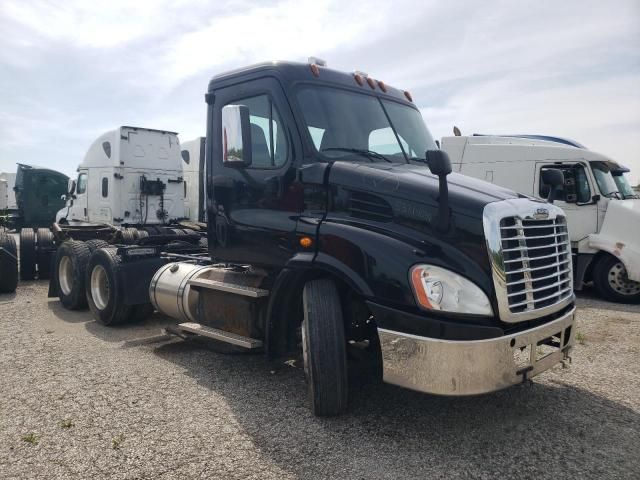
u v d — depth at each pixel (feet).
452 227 12.15
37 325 23.88
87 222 41.19
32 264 36.73
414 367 11.75
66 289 27.55
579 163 33.91
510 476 10.83
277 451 11.80
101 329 23.18
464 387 11.44
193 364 18.08
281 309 14.90
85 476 10.75
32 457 11.52
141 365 17.89
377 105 16.81
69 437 12.45
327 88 15.88
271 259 15.21
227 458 11.48
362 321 14.53
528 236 12.46
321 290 13.53
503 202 12.30
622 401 14.93
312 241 13.87
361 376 16.37
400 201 12.92
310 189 14.42
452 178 14.21
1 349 19.69
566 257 14.08
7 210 74.43
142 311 23.41
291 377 16.75
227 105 16.03
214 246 17.15
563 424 13.33
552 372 17.44
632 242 31.45
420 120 18.38
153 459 11.43
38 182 65.98
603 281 32.55
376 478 10.71
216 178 17.01
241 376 16.83
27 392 15.26
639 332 23.54
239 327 16.33
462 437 12.57
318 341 13.19
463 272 11.75
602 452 11.86
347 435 12.60
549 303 12.94
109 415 13.70
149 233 33.88
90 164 40.65
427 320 11.60
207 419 13.48
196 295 18.65
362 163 14.98
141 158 39.14
